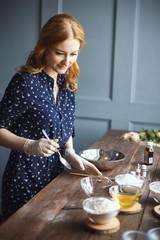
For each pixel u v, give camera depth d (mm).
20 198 1701
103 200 1175
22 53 3096
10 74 3158
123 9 2762
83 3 2865
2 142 1551
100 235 1100
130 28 2771
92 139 3049
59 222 1172
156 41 2746
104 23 2842
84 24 2891
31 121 1641
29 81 1589
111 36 2842
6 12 3066
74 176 1651
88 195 1347
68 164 1625
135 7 2730
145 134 2461
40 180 1726
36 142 1491
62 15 1537
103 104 2945
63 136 1764
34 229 1118
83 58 2941
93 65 2930
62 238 1072
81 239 1071
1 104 1591
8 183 1712
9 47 3115
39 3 2975
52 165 1753
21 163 1671
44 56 1643
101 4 2822
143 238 1018
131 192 1318
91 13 2859
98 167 1730
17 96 1567
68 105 1821
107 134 2617
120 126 2941
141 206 1326
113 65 2871
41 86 1639
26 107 1593
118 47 2826
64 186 1514
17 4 3027
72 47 1512
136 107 2865
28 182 1694
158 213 1234
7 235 1072
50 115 1639
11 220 1171
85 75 2965
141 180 1501
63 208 1273
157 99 2824
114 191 1340
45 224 1153
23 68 1632
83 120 3035
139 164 1870
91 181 1409
